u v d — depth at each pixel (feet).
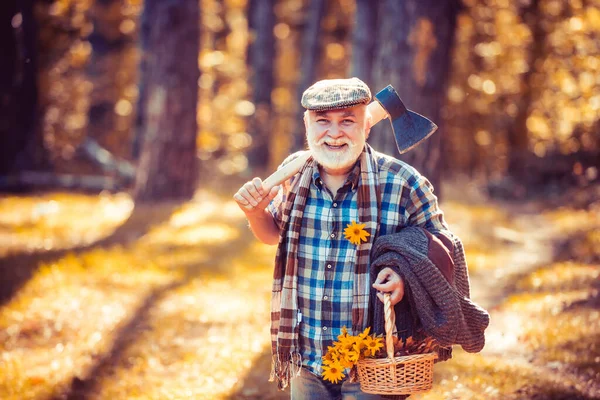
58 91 55.01
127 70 66.95
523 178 59.21
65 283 23.61
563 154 58.18
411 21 33.50
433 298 8.95
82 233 33.40
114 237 32.37
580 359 16.76
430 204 9.54
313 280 9.49
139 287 23.94
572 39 53.88
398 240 9.07
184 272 26.05
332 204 9.43
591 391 14.88
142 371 16.75
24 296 21.97
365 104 9.20
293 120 72.95
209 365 16.96
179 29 40.86
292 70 82.17
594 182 54.39
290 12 81.66
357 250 9.23
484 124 69.26
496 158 71.36
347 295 9.38
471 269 29.01
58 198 43.96
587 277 25.70
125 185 50.21
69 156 55.52
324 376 9.11
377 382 9.07
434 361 9.78
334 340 9.48
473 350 9.37
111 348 18.20
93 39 66.39
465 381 15.58
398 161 9.60
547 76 60.13
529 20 60.34
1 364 16.78
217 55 61.62
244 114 68.64
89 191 48.26
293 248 9.48
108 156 57.31
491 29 62.13
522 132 63.16
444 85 34.35
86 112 62.44
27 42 49.14
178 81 40.98
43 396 15.21
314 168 9.53
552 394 14.65
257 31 72.28
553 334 18.85
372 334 9.34
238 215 38.65
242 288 24.38
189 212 38.14
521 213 49.55
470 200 52.90
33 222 35.53
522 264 29.99
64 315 20.51
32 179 47.19
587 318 20.13
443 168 73.51
